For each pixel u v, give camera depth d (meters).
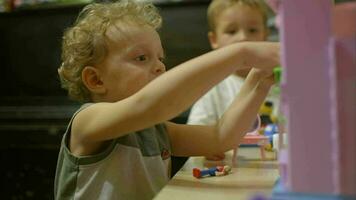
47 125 1.61
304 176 0.30
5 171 1.68
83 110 0.58
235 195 0.44
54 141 1.60
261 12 1.40
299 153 0.30
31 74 1.75
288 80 0.31
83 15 0.76
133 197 0.62
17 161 1.67
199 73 0.47
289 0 0.31
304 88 0.30
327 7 0.30
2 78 1.78
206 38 1.63
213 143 0.68
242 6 1.38
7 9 1.76
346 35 0.29
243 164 0.63
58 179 0.66
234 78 1.21
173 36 1.65
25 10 1.73
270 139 0.72
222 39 1.40
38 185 1.65
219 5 1.43
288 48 0.31
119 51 0.65
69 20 1.71
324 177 0.30
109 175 0.60
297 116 0.30
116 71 0.65
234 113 0.67
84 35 0.67
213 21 1.46
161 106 0.48
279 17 0.32
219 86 1.20
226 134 0.67
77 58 0.67
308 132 0.30
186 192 0.46
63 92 1.72
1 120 1.67
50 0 1.72
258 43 0.48
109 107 0.54
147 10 0.76
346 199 0.29
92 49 0.65
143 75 0.65
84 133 0.56
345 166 0.29
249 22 1.37
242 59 0.47
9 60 1.77
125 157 0.62
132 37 0.65
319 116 0.30
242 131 0.66
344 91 0.29
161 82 0.48
